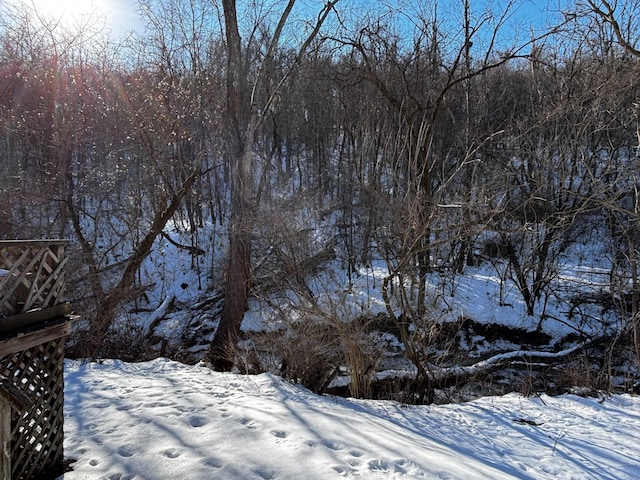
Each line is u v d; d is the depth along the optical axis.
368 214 12.00
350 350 8.19
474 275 15.36
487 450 5.43
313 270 9.84
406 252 8.55
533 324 12.99
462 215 8.34
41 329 3.27
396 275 8.52
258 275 11.24
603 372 9.70
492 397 8.09
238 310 11.55
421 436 5.40
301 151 22.70
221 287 16.28
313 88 19.81
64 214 13.00
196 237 18.62
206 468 3.51
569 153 11.87
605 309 12.73
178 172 16.34
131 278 12.71
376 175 11.80
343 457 3.91
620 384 9.46
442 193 9.91
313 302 8.23
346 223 14.74
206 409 4.95
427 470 3.85
